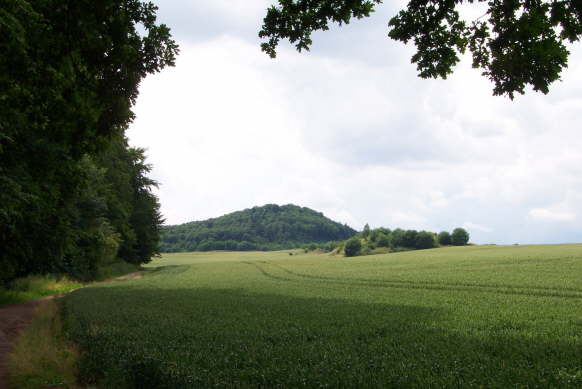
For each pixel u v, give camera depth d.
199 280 39.47
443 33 7.82
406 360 8.44
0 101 11.35
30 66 10.05
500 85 7.70
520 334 11.68
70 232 25.92
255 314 16.00
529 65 7.17
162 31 11.30
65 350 9.65
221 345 9.87
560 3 6.89
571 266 39.47
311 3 8.12
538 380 6.95
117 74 11.80
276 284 33.75
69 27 9.59
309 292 26.41
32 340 10.09
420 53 8.09
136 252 66.81
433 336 11.30
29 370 7.77
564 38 7.06
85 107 12.63
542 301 20.06
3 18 8.65
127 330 11.77
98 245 40.88
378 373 7.44
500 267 41.19
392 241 142.88
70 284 34.00
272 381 6.97
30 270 29.02
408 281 32.69
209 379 6.76
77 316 14.65
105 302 19.86
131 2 10.80
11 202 15.83
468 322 13.94
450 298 21.83
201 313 16.09
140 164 64.81
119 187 53.91
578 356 8.87
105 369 7.92
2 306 19.78
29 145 17.39
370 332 12.05
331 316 15.38
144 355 8.27
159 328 12.27
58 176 20.38
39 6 9.34
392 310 17.23
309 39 8.43
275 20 8.31
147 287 31.11
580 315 15.48
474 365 7.98
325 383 6.75
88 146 14.73
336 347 9.86
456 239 141.75
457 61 7.96
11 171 16.69
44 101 11.62
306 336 11.34
